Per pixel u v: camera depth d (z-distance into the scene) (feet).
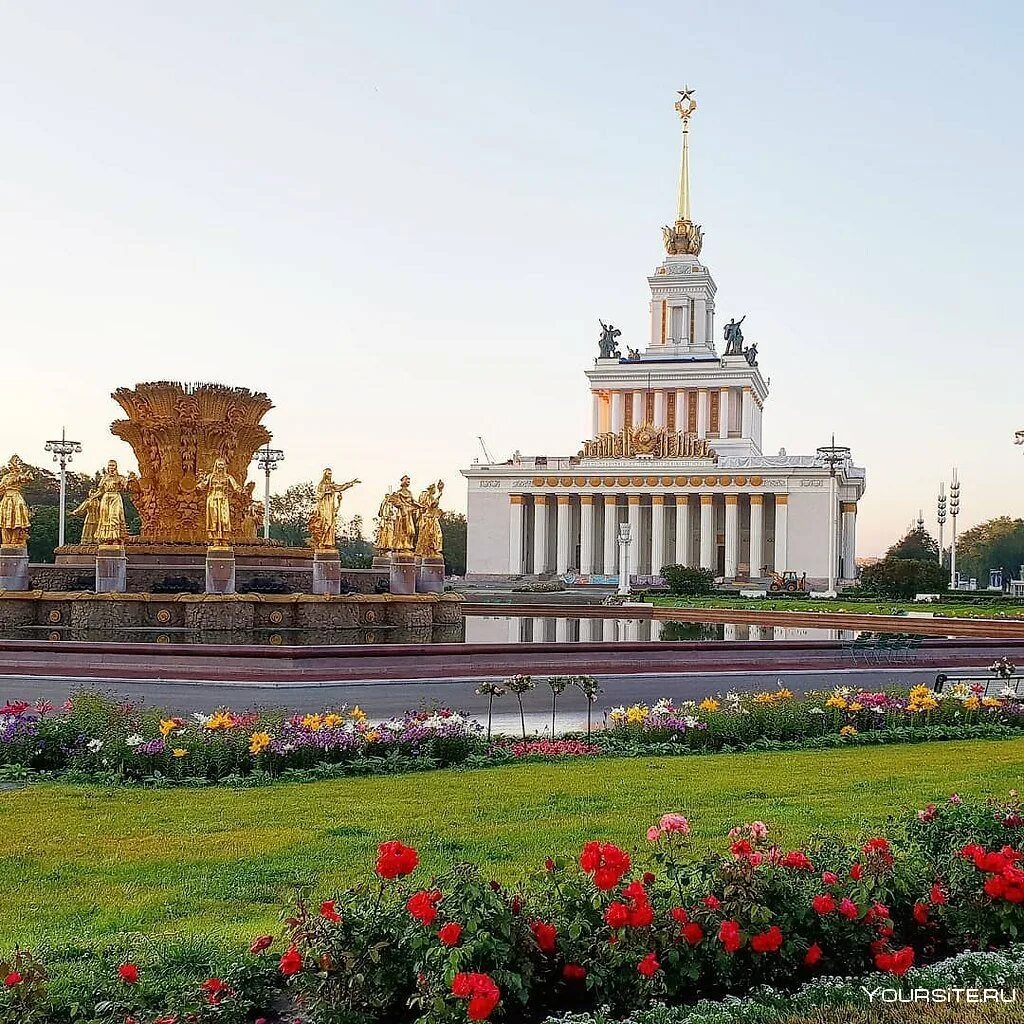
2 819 53.72
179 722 69.62
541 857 45.91
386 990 29.84
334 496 164.96
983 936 33.83
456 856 46.03
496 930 30.19
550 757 74.18
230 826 52.19
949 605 288.30
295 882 42.42
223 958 32.24
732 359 515.50
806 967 32.19
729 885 32.09
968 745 81.56
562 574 489.67
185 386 171.32
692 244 547.90
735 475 463.01
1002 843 38.40
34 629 150.20
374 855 46.50
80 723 69.67
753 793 60.44
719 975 31.07
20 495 159.43
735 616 249.55
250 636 152.25
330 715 72.33
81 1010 29.55
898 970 30.99
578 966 30.68
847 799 58.54
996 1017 28.91
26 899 40.55
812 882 33.65
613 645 119.14
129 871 44.21
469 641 166.91
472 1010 27.32
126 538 168.76
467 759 72.13
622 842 48.24
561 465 485.56
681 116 555.28
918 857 37.52
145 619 150.82
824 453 453.58
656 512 475.31
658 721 80.59
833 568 380.37
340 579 170.09
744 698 87.76
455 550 619.67
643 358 538.88
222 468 154.71
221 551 153.69
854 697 88.17
